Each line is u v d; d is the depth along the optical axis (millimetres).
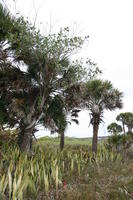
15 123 9734
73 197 4613
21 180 4934
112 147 12570
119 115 25484
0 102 9117
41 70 9281
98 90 14367
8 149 7754
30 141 9422
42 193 5016
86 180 6199
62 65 9422
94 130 14312
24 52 8648
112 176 6652
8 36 8266
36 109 9594
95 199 4633
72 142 22828
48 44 8594
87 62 9617
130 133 16641
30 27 8586
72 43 8766
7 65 9195
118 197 4824
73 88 9836
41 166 6086
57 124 10273
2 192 4520
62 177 6383
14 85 9008
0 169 5457
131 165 8617
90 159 9031
